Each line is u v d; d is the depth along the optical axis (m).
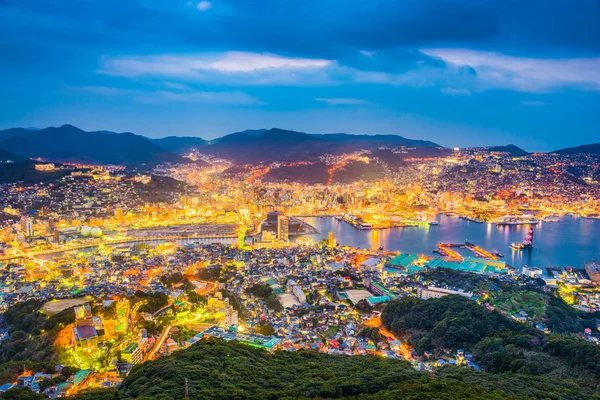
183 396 192.00
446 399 196.00
